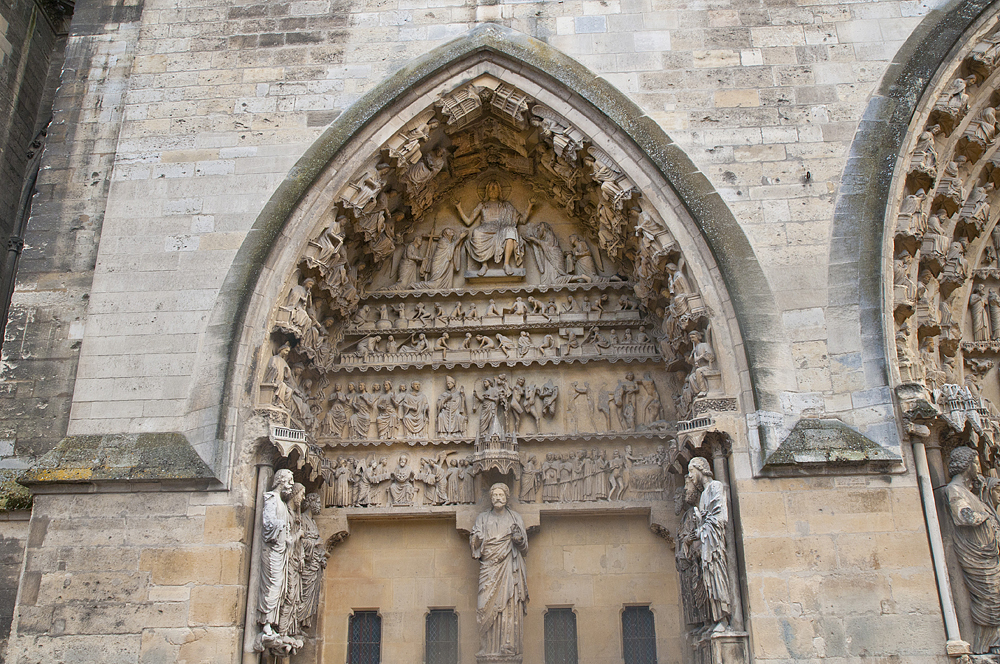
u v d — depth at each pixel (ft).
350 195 45.62
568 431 48.06
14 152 56.85
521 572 44.73
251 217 45.19
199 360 42.39
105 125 49.60
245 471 40.34
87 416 41.88
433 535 47.29
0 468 43.14
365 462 47.93
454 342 50.42
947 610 36.37
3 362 44.96
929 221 44.09
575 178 48.65
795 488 38.68
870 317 40.68
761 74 46.50
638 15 48.32
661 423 47.24
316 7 49.73
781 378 40.27
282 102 47.52
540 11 48.88
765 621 36.78
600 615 45.47
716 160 44.73
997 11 45.21
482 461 46.03
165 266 44.37
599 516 47.06
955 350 45.27
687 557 42.04
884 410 39.19
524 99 47.34
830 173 44.11
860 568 37.24
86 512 40.04
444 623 46.29
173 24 49.88
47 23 61.41
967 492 38.27
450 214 53.62
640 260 46.34
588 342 49.55
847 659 35.99
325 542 46.24
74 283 46.29
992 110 46.06
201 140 46.91
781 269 42.34
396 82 46.93
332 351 49.19
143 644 37.81
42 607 38.52
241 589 38.70
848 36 46.93
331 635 45.83
